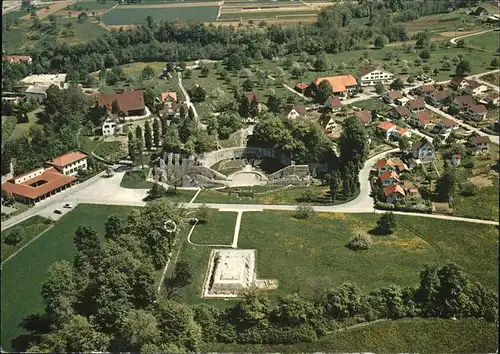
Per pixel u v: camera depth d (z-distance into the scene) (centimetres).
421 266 15600
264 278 15462
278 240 17312
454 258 15938
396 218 18438
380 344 12838
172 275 15638
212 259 16488
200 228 18238
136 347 12625
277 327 13162
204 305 13788
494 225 17512
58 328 13450
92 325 12900
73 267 15188
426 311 13575
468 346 12738
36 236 18512
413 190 19812
